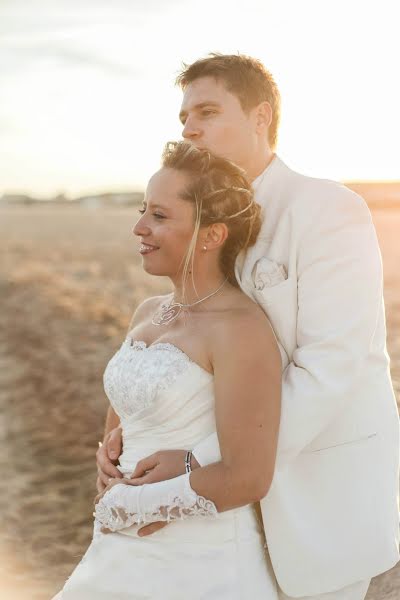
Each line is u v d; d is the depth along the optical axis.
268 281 2.47
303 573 2.43
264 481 2.22
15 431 6.79
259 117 2.71
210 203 2.36
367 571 2.45
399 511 2.64
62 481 5.73
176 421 2.35
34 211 94.62
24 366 8.84
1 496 5.46
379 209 45.03
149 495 2.26
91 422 6.76
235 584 2.33
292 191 2.57
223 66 2.66
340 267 2.40
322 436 2.47
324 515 2.45
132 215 84.19
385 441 2.54
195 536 2.33
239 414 2.22
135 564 2.35
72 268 21.97
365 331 2.37
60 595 2.60
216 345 2.30
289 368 2.41
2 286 16.41
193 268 2.42
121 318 11.33
